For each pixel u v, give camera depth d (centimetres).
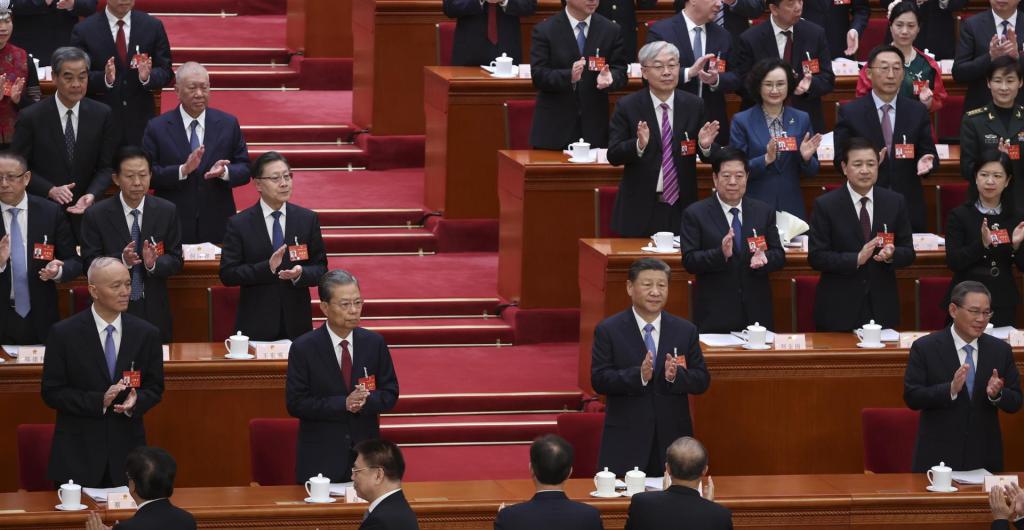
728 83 4462
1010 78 4247
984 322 3300
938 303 4116
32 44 4791
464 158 4925
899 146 4238
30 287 3681
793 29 4516
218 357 3659
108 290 3203
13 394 3616
